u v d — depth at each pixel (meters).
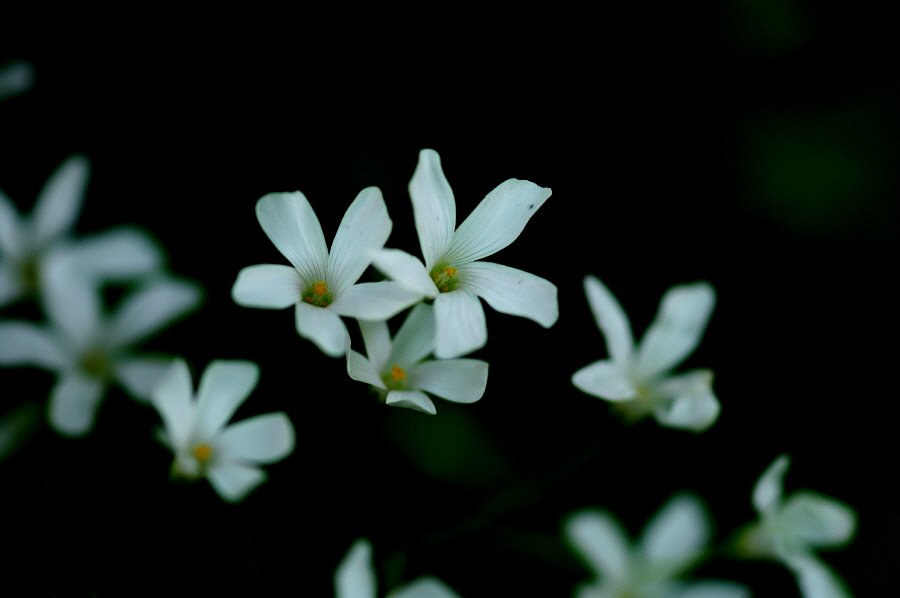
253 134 0.26
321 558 0.23
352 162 0.26
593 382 0.23
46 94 0.26
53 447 0.23
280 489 0.23
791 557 0.23
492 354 0.25
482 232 0.22
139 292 0.24
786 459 0.23
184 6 0.26
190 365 0.23
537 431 0.25
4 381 0.23
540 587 0.24
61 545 0.22
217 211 0.25
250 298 0.21
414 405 0.21
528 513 0.25
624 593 0.23
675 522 0.23
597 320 0.23
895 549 0.26
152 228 0.25
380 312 0.21
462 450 0.24
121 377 0.23
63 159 0.26
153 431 0.23
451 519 0.24
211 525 0.22
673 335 0.24
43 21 0.26
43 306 0.24
